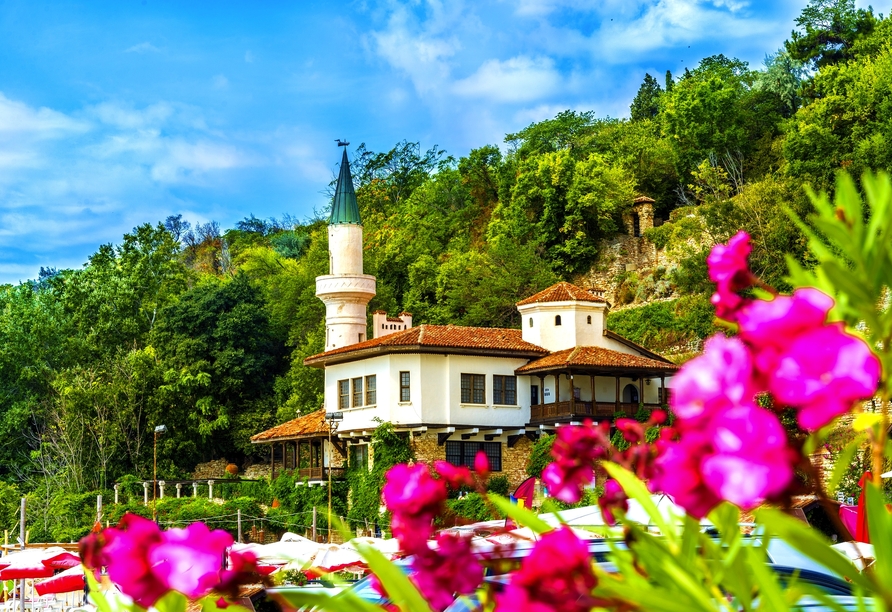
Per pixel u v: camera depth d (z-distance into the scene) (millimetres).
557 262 83688
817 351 1566
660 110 99938
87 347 84188
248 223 175875
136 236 91500
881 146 56125
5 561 28359
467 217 99438
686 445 1630
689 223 67312
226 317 82312
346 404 55531
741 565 2160
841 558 1788
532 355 54188
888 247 2174
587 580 1969
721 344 1665
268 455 80250
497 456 53656
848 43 81688
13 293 90562
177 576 2064
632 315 73500
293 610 2416
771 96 87250
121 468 74562
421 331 53531
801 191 59562
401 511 2289
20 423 78875
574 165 87000
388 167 121062
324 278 71938
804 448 1761
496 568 2389
